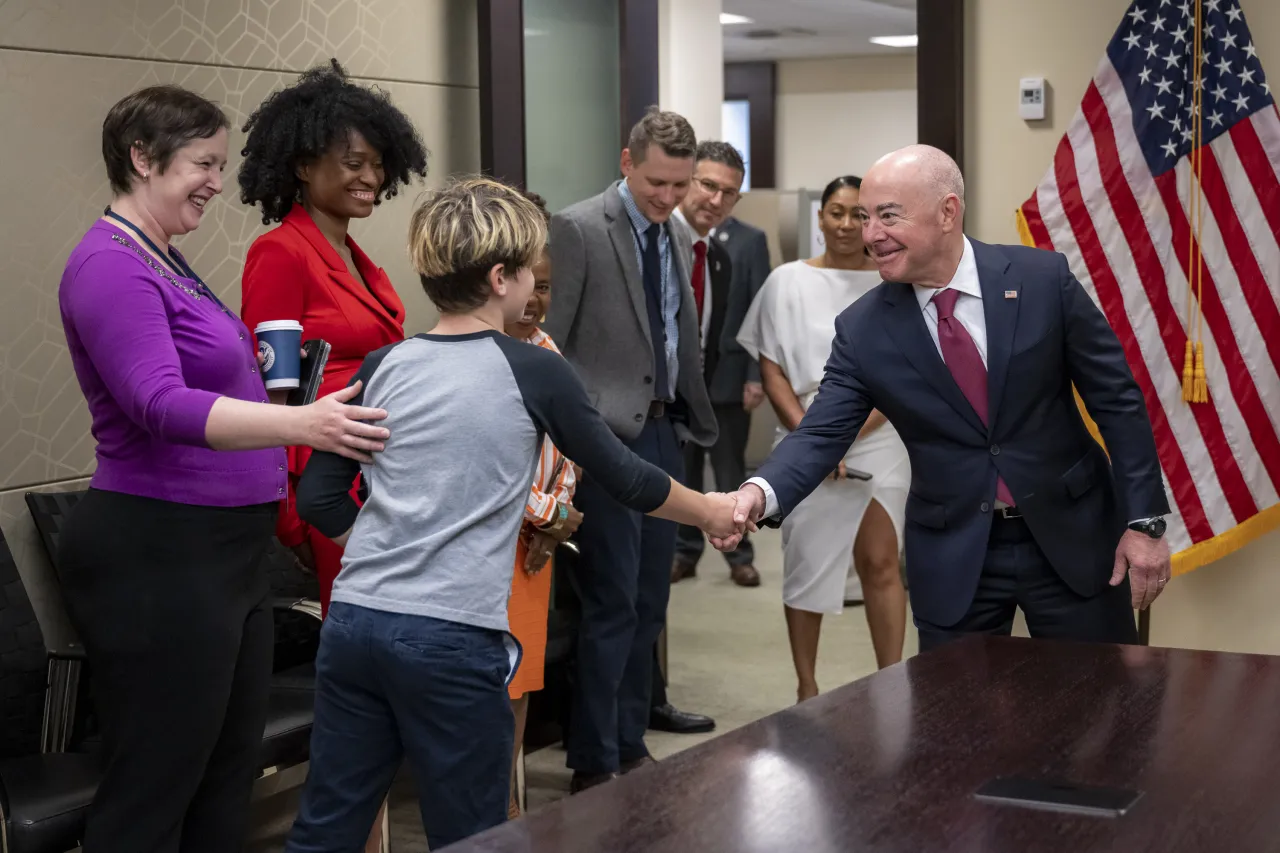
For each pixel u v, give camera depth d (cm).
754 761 161
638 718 362
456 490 199
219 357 225
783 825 141
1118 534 268
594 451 208
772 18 1037
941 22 398
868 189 256
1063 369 264
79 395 299
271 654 245
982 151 409
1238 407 377
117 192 229
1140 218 381
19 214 286
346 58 359
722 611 553
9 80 283
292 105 279
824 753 163
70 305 216
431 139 385
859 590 562
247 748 241
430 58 383
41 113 289
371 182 283
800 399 396
